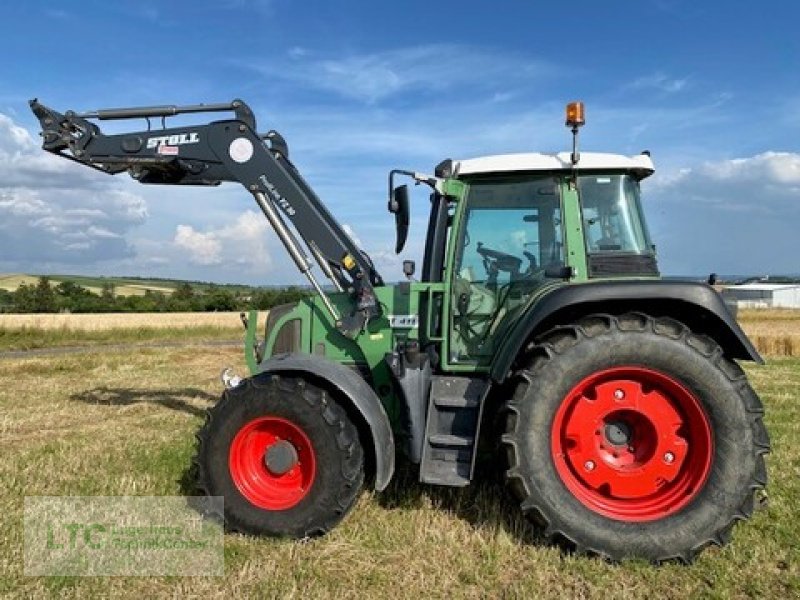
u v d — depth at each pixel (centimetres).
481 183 416
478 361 409
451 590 308
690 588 309
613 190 404
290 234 454
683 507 341
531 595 302
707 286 353
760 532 370
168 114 474
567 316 376
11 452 561
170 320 3466
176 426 671
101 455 540
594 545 341
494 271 413
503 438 353
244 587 310
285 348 470
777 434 610
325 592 305
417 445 387
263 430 383
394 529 375
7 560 334
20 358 1598
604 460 354
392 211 428
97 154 482
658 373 345
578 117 384
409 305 432
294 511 366
